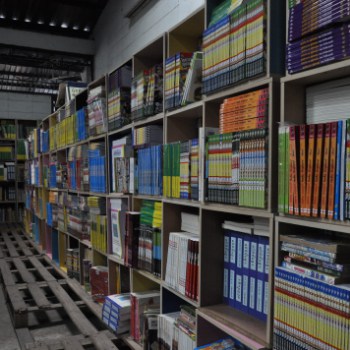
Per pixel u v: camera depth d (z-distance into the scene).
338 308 1.08
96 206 3.18
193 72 1.90
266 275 1.53
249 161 1.47
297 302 1.23
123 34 4.71
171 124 2.17
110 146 3.02
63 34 6.14
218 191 1.65
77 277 3.82
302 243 1.25
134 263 2.44
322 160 1.17
